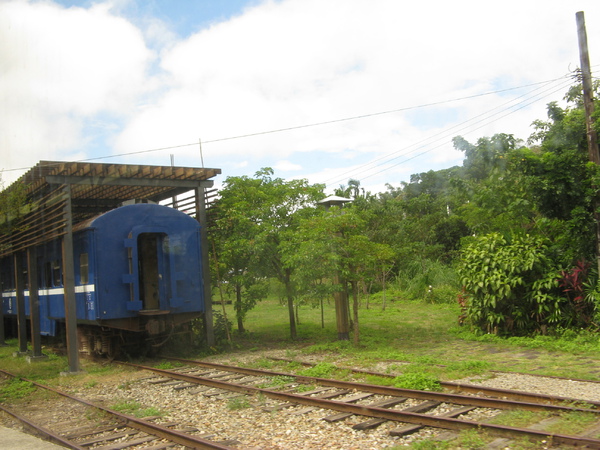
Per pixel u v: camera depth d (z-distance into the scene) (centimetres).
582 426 525
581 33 1136
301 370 929
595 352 941
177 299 1182
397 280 2453
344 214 1141
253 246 1271
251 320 1912
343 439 541
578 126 1275
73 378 1013
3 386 977
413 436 541
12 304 1691
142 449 550
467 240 1572
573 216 1138
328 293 1168
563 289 1158
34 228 1226
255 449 523
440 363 909
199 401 753
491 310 1216
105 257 1122
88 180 1103
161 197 1483
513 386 719
